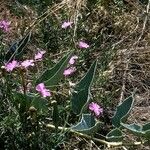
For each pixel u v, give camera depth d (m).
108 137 0.58
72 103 0.58
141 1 0.85
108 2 0.82
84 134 0.59
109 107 0.65
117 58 0.73
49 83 0.58
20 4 0.82
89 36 0.76
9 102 0.58
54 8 0.80
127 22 0.80
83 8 0.81
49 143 0.55
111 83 0.69
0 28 0.70
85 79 0.59
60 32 0.75
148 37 0.78
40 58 0.65
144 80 0.71
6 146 0.55
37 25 0.76
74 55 0.70
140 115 0.65
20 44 0.65
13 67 0.56
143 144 0.58
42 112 0.57
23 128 0.55
